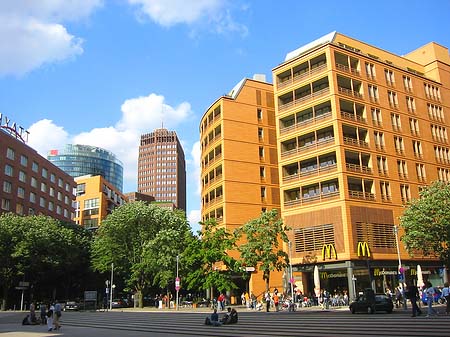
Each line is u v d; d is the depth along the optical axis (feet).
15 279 223.71
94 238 267.39
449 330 60.44
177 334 77.10
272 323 88.79
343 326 74.49
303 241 180.45
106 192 454.40
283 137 199.41
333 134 186.50
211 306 201.67
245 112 229.86
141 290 215.31
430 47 242.58
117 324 106.83
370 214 176.65
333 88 184.65
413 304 85.87
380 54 222.89
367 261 167.32
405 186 195.62
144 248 199.72
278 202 225.15
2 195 262.47
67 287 268.00
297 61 200.54
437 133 221.46
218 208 219.41
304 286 178.40
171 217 221.25
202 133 258.37
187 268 192.03
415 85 220.02
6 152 270.46
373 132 191.93
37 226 216.95
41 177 315.17
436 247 152.97
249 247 166.20
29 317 116.37
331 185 182.19
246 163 222.48
